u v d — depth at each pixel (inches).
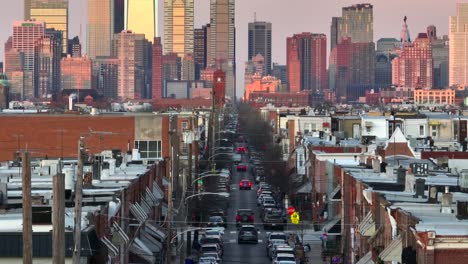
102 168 7682.1
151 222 7815.0
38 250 4392.2
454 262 4722.0
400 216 5516.7
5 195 5738.2
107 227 5408.5
